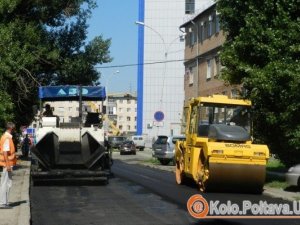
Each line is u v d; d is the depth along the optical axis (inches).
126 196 671.1
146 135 3358.8
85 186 797.9
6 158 540.4
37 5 1352.1
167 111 3393.2
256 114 810.2
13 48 1172.5
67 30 1475.1
